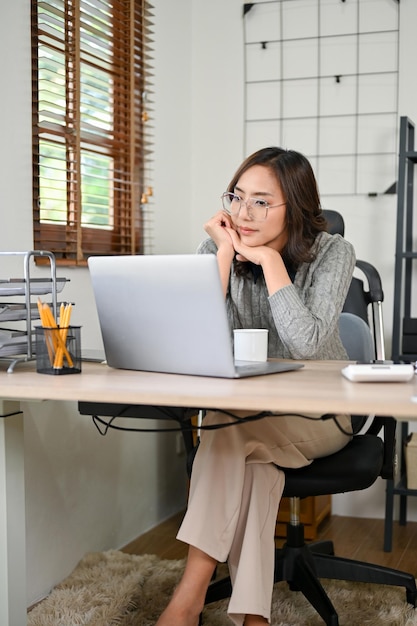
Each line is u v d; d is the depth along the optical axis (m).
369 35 3.16
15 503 1.66
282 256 1.98
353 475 1.87
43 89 2.34
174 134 3.25
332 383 1.41
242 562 1.64
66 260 2.45
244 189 1.89
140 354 1.58
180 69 3.29
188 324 1.49
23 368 1.67
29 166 2.28
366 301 2.63
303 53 3.25
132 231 2.92
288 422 1.82
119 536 2.81
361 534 3.01
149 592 2.29
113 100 2.83
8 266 2.18
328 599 2.03
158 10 3.10
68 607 2.18
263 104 3.31
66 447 2.46
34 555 2.29
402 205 2.89
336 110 3.21
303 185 1.91
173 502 3.27
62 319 1.57
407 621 2.11
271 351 2.01
